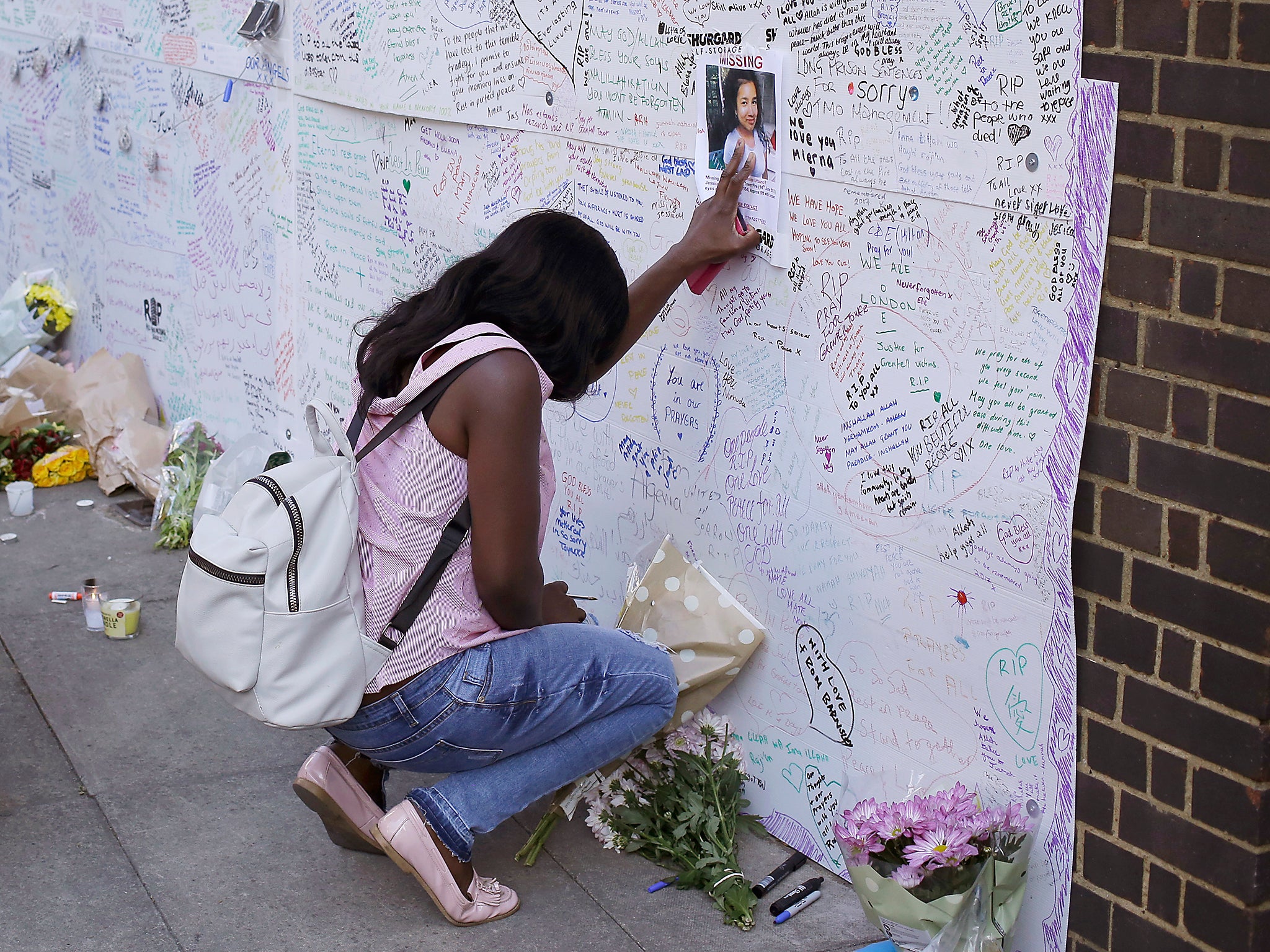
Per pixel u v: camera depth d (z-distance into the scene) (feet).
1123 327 7.66
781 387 10.26
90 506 19.52
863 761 10.08
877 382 9.37
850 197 9.30
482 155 13.44
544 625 9.62
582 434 12.82
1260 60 6.73
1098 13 7.45
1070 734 8.41
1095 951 8.50
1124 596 7.94
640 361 11.80
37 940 9.55
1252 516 7.16
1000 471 8.55
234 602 8.36
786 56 9.57
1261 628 7.21
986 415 8.58
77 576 16.79
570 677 9.45
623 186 11.56
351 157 15.84
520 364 8.54
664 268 10.37
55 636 14.88
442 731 9.09
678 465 11.53
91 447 20.65
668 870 10.63
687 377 11.25
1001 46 8.01
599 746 9.88
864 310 9.37
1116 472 7.85
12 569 16.98
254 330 18.88
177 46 19.43
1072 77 7.64
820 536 10.12
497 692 9.09
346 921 9.85
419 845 9.43
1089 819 8.41
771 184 9.93
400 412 8.79
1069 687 8.35
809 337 9.90
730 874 10.10
